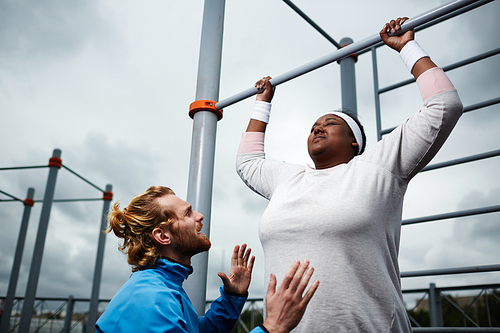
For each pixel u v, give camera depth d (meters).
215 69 1.99
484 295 4.46
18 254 6.62
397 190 1.23
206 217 1.74
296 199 1.24
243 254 1.43
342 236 1.13
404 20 1.40
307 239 1.16
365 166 1.25
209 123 1.90
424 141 1.18
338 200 1.17
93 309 6.79
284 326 0.85
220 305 1.33
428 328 1.86
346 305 1.06
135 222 1.18
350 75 2.77
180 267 1.16
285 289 0.88
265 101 1.85
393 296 1.11
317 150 1.42
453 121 1.15
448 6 1.28
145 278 1.04
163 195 1.25
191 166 1.84
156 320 0.90
